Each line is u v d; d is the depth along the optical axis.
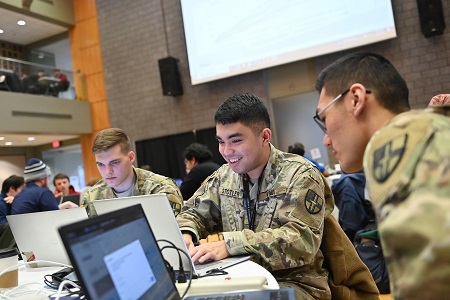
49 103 7.14
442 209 0.51
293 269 1.35
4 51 8.76
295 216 1.33
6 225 2.26
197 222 1.60
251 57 6.23
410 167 0.58
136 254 0.82
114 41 7.74
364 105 0.79
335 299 1.46
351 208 2.97
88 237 0.69
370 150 0.67
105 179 1.91
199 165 3.71
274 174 1.48
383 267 2.64
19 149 8.59
